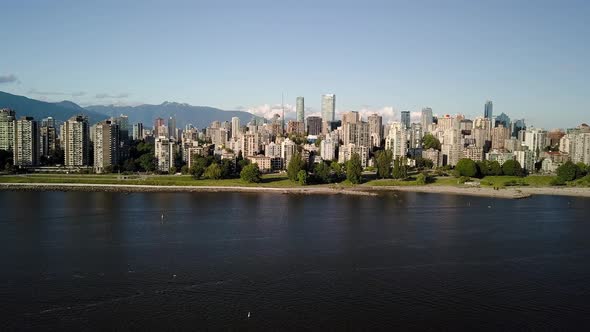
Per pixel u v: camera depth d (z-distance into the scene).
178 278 157.62
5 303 137.12
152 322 126.44
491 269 171.12
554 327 127.06
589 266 176.00
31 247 192.88
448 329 125.31
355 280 158.12
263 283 154.12
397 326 126.38
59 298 140.75
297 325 126.06
